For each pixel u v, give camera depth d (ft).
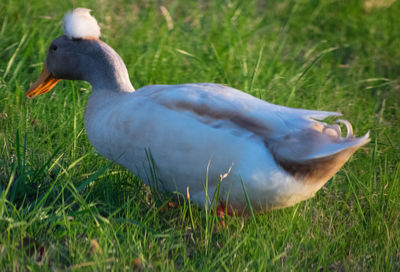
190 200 21.33
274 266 18.88
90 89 30.60
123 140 20.57
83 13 23.18
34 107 28.60
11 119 27.78
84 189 22.93
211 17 42.78
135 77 32.89
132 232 20.30
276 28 44.80
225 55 36.11
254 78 32.17
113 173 23.57
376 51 42.11
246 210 20.71
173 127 19.49
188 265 18.70
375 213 23.00
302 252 20.47
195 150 19.38
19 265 17.72
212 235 21.29
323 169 19.29
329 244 20.72
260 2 50.39
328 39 44.01
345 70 39.58
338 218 23.06
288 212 22.50
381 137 29.55
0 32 35.22
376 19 46.96
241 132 19.17
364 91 35.91
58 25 36.76
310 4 49.14
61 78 24.07
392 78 38.60
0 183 22.54
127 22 40.60
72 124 27.32
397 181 24.53
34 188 22.63
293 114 19.62
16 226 19.38
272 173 19.08
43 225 19.70
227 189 19.81
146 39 37.35
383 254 20.61
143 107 20.12
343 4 49.11
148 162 20.39
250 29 42.47
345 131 29.68
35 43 34.71
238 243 20.20
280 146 18.95
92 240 19.02
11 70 32.17
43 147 25.96
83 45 22.86
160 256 19.27
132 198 21.39
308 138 18.86
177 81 32.37
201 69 33.88
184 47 36.42
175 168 19.97
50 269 17.81
